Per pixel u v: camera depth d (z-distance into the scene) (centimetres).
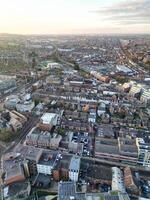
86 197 14925
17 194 15900
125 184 17525
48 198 16212
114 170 19012
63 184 16150
